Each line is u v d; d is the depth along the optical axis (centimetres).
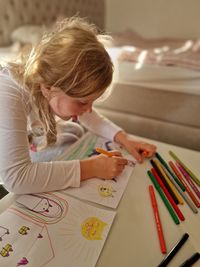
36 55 58
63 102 57
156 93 105
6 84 61
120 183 60
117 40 188
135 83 108
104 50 56
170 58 124
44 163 60
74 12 221
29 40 144
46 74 55
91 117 83
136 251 44
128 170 65
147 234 48
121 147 76
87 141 78
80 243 45
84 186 58
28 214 50
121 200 56
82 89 54
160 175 63
